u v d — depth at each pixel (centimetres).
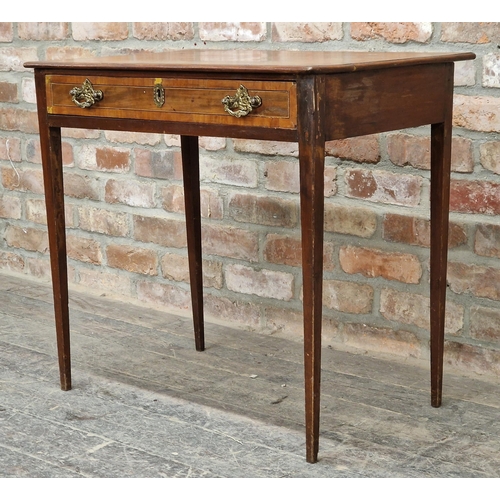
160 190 263
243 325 254
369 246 227
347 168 226
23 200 300
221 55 202
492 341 212
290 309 245
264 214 243
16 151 298
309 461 174
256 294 250
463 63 204
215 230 254
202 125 173
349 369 221
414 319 223
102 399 205
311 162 159
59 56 278
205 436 186
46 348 237
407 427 189
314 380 170
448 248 214
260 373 220
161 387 212
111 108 186
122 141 269
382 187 221
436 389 198
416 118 180
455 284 215
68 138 281
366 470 171
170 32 252
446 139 189
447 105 188
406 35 212
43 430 190
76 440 185
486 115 203
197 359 230
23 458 177
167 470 172
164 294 270
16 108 293
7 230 308
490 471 170
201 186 254
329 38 224
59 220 203
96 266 286
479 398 203
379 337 230
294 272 241
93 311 268
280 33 232
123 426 191
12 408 201
